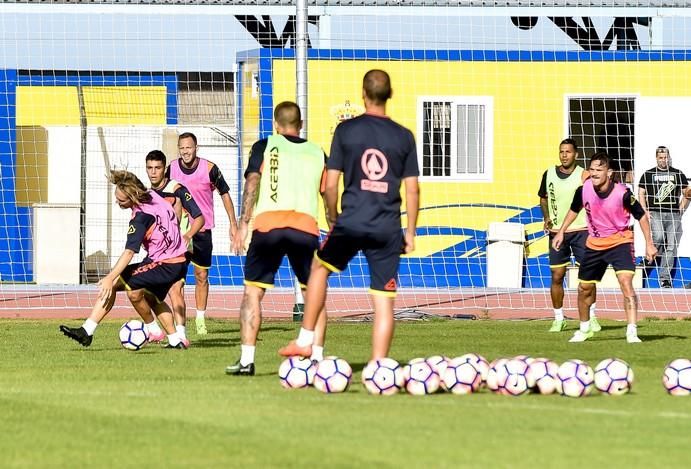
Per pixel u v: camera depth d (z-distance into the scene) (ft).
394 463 55.06
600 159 125.59
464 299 202.39
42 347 120.26
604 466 55.06
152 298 116.67
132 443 60.85
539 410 72.79
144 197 112.98
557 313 146.00
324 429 64.85
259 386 85.66
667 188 216.54
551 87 226.38
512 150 226.58
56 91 263.08
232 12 229.86
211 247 136.98
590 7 227.61
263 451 58.34
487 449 58.90
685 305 193.26
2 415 70.49
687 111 226.17
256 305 94.07
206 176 134.51
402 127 86.94
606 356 113.39
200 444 60.39
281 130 95.66
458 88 225.56
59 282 233.96
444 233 226.17
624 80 226.17
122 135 246.47
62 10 235.20
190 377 92.58
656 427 66.39
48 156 247.29
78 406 74.28
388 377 80.23
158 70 260.42
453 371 81.15
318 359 94.22
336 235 86.12
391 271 86.28
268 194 94.02
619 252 127.54
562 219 143.13
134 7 231.30
